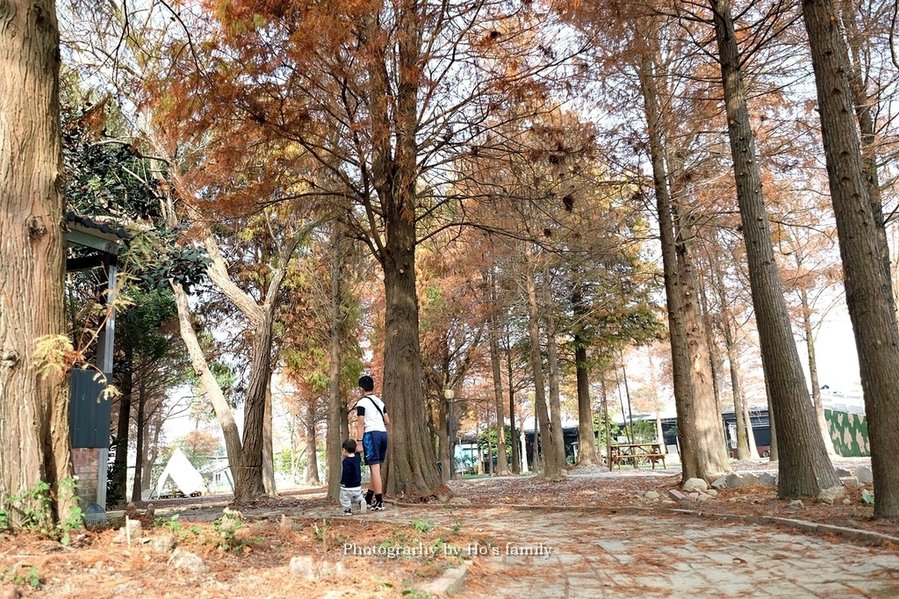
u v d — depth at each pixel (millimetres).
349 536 5930
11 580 3178
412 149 10016
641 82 11875
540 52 9656
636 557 5277
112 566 3721
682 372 12055
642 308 22906
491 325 26703
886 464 6281
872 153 10492
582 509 8641
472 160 11039
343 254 15258
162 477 35562
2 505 4227
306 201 12688
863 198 6812
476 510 9117
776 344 8781
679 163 13664
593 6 9172
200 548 4465
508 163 10961
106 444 9602
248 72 8414
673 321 12242
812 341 25891
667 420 60656
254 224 17375
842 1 9609
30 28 4762
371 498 10008
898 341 6539
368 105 9133
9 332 4418
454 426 38000
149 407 37094
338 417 14281
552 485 16031
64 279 4836
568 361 29234
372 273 18859
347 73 8438
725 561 4973
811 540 5602
